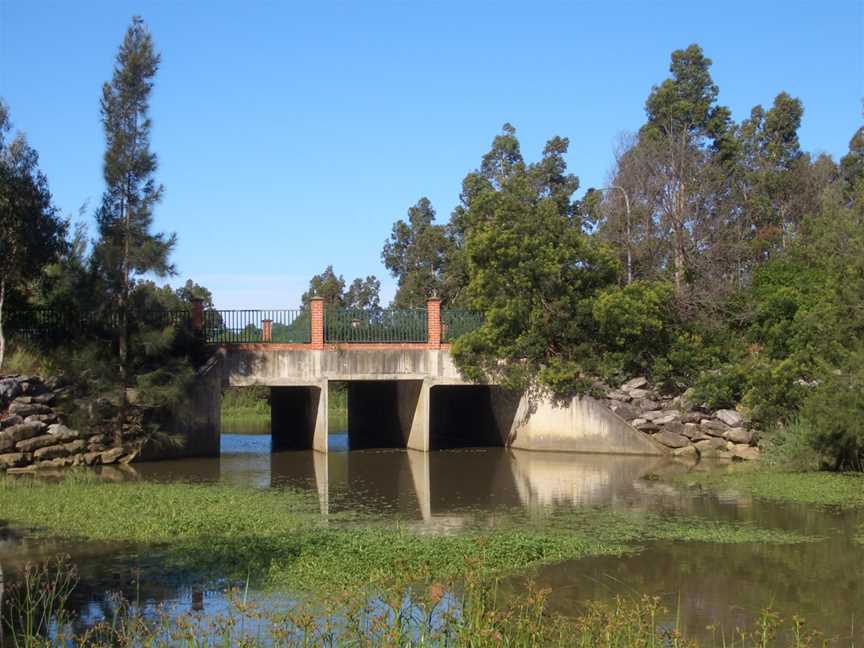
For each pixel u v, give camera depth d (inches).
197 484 992.9
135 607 469.1
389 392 1552.7
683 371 1421.0
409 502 890.1
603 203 1900.8
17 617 462.0
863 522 751.7
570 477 1080.2
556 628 415.2
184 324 1285.7
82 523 703.7
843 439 977.5
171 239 1213.7
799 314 1387.8
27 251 1198.9
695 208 1825.8
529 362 1378.0
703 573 581.0
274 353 1316.4
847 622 480.4
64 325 1239.5
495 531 714.2
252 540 644.1
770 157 2330.2
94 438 1170.0
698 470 1117.1
